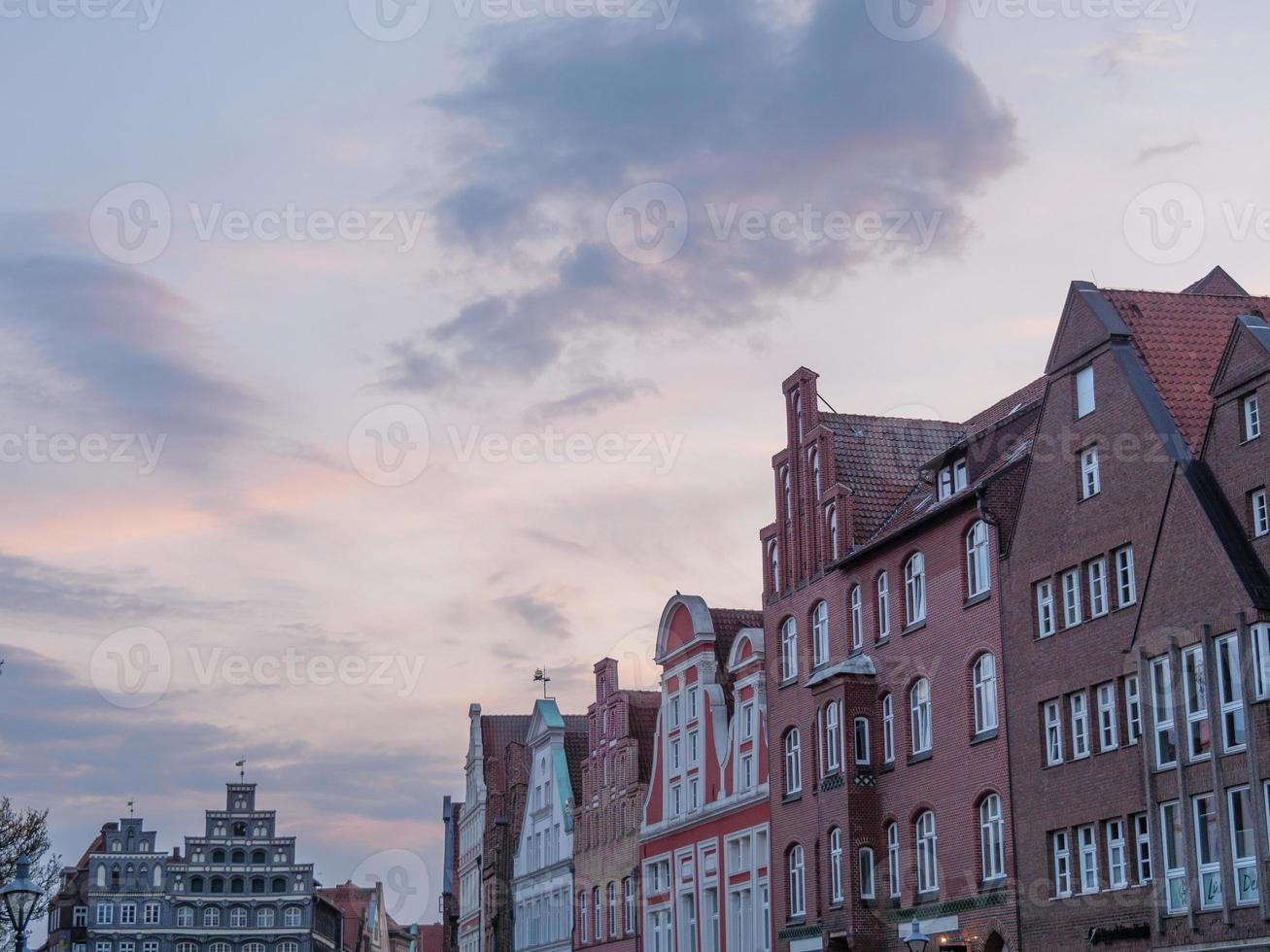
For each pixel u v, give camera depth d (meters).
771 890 52.22
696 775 60.12
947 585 43.19
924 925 43.00
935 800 43.19
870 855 45.81
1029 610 39.47
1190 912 32.72
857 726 46.50
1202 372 37.12
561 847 78.88
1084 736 37.19
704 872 58.66
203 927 139.50
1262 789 31.14
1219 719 32.47
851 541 49.03
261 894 140.88
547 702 83.94
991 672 41.22
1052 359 39.19
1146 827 34.97
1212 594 32.97
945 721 42.91
